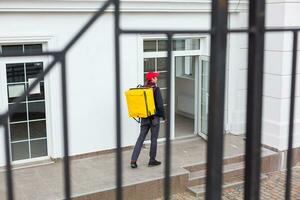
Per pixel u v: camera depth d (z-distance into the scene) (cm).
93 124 812
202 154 845
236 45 936
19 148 778
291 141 205
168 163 172
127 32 150
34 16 738
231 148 863
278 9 841
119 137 156
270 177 812
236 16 929
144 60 873
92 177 718
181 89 1056
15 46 747
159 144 896
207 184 172
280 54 844
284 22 833
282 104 850
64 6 747
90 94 801
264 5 170
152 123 750
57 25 759
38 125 788
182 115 1071
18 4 708
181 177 731
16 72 743
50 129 788
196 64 952
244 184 185
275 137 855
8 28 721
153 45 876
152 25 846
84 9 768
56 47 763
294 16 844
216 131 167
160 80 898
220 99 166
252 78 175
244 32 171
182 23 878
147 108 730
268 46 865
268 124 873
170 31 158
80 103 794
